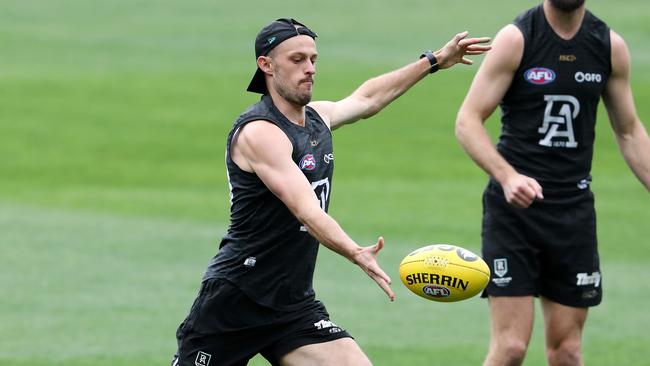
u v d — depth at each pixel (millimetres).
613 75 27719
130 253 50125
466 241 53312
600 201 63750
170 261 48531
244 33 127188
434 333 37281
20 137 83562
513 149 27719
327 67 108000
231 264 22359
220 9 140750
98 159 77875
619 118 28062
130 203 64125
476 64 111250
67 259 48688
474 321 39250
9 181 71000
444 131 86375
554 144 27359
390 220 58500
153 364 32688
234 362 22844
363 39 122688
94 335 36219
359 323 38438
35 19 132750
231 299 22391
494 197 27719
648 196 65312
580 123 27484
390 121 89188
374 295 43000
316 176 22062
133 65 110375
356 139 83375
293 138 21750
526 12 27594
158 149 81000
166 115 91438
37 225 56812
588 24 27359
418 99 96750
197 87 101562
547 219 27344
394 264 48094
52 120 89062
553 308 27984
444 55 24672
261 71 22078
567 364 28031
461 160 77438
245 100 97188
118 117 90312
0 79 102562
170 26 130750
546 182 27422
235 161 21922
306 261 22469
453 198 65000
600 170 73875
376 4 142125
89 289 43156
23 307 40125
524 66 27234
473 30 125625
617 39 27531
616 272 47375
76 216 59688
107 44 120250
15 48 116812
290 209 20984
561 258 27453
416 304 41719
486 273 22000
